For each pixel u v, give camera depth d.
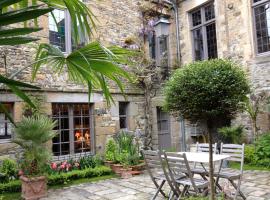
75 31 2.17
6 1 1.11
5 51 6.29
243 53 7.80
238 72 3.09
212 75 3.00
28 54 6.60
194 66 3.14
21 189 5.43
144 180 6.04
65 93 6.99
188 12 9.41
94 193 5.19
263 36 7.57
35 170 5.17
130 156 6.76
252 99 7.16
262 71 7.36
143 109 8.48
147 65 8.15
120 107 8.21
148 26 8.48
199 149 5.36
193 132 8.85
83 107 7.48
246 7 7.74
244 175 5.96
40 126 5.23
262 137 7.04
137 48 8.06
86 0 7.58
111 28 8.03
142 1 8.88
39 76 6.63
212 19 8.67
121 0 8.36
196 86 3.01
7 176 5.67
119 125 7.95
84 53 2.20
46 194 5.17
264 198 4.38
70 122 7.18
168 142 9.20
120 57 2.50
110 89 7.70
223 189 4.01
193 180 3.86
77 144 7.29
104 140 7.55
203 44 8.97
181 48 9.52
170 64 9.41
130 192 5.14
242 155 4.25
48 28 6.92
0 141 6.00
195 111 3.08
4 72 6.23
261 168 6.61
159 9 9.20
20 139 5.27
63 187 5.72
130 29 8.48
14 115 6.14
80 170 6.53
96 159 7.07
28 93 6.35
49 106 6.69
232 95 3.01
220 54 8.32
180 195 4.06
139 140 8.18
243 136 7.57
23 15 1.15
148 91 8.29
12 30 1.19
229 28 8.16
